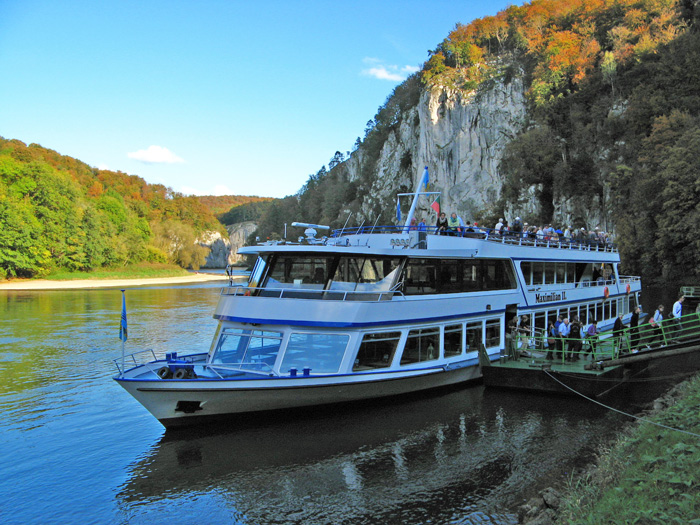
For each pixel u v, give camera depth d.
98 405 20.31
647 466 10.77
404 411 18.28
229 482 12.90
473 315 21.41
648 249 85.81
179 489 12.60
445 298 20.20
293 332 17.30
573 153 136.50
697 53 113.00
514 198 144.00
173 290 100.81
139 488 12.72
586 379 19.20
